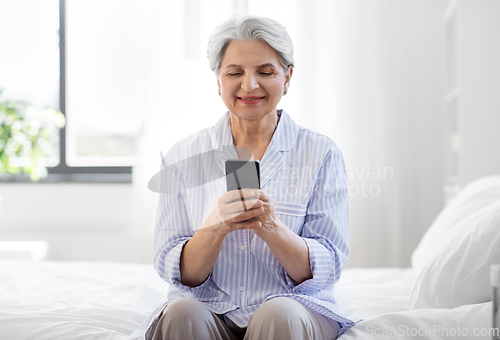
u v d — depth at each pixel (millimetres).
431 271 1231
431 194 2715
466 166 2211
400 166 2697
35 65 3039
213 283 1118
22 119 2766
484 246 1172
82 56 3021
